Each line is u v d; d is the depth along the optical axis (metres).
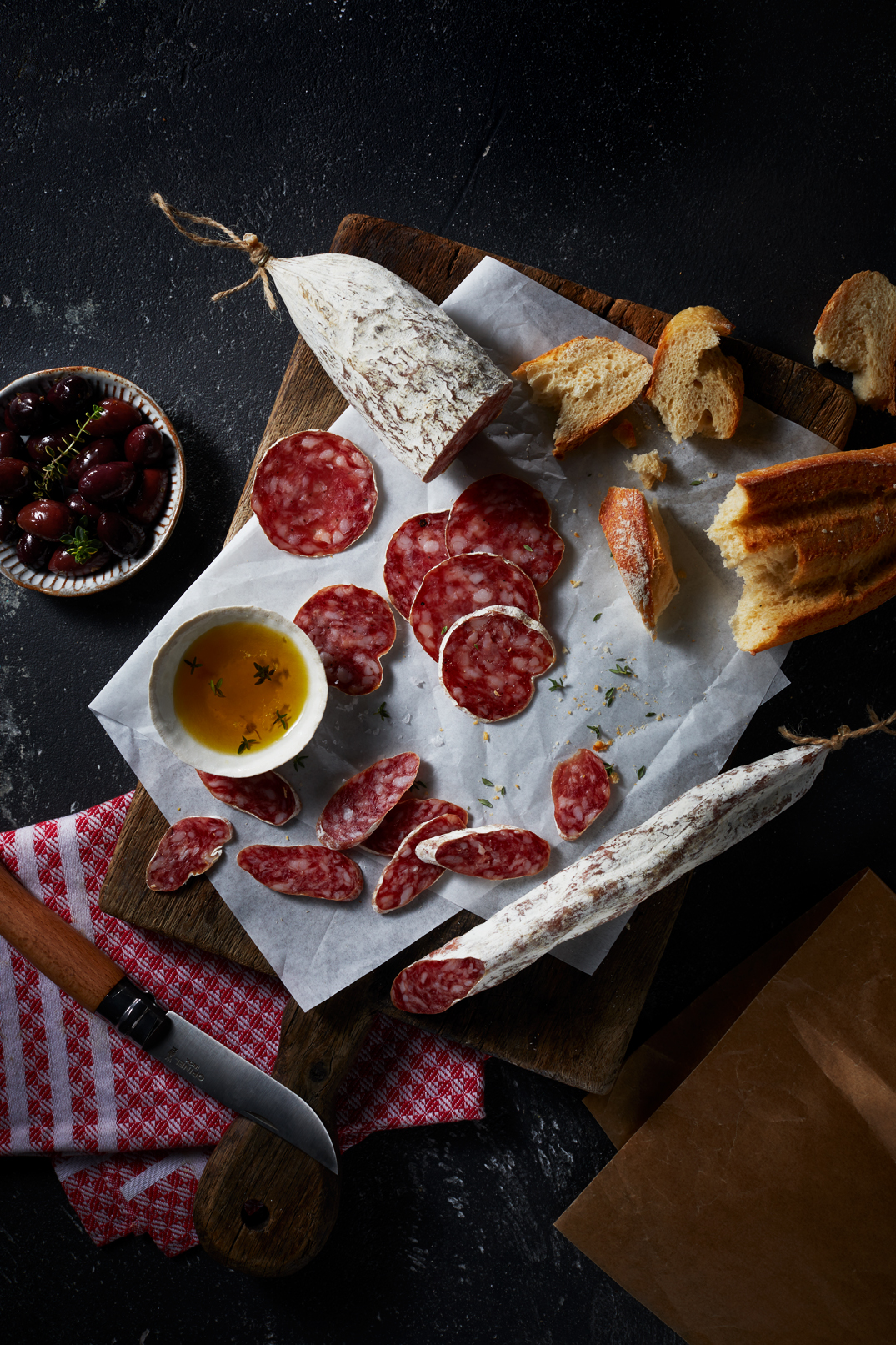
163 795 1.82
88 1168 1.98
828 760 1.99
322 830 1.80
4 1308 2.01
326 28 2.00
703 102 1.97
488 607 1.74
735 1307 1.78
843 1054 1.77
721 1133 1.79
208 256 2.02
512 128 1.99
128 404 1.91
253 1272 1.77
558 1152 2.02
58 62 2.02
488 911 1.80
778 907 2.01
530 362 1.73
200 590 1.81
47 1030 1.95
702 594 1.81
